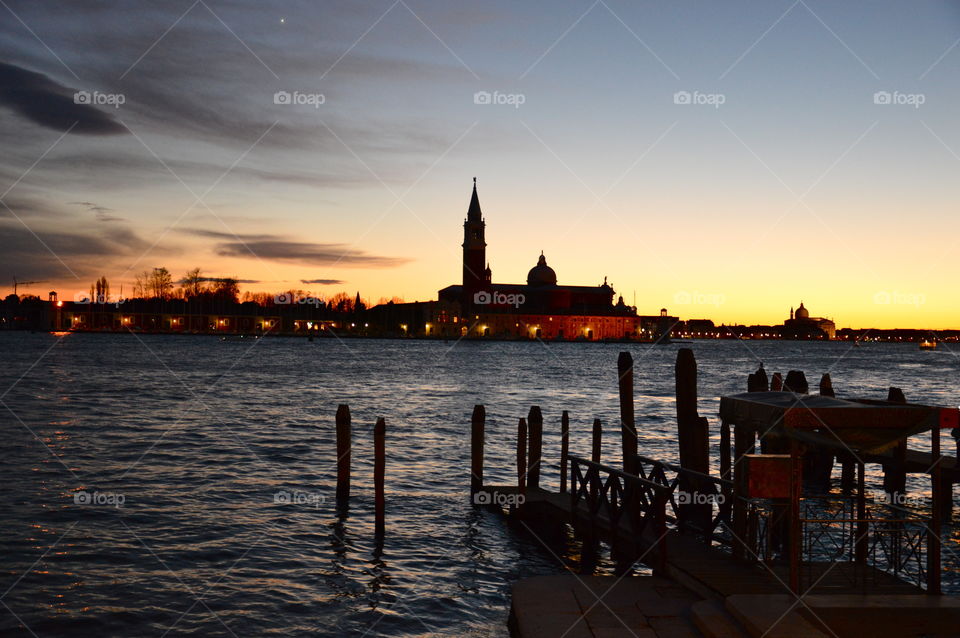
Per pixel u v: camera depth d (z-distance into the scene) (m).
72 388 60.84
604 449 34.59
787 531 13.59
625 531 15.65
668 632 10.48
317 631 12.98
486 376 96.12
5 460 27.03
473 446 22.70
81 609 13.35
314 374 90.56
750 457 11.27
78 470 25.61
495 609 14.40
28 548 16.56
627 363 21.08
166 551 16.83
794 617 9.96
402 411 49.75
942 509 22.95
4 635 12.20
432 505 22.47
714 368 136.12
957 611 10.27
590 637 10.29
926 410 11.00
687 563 13.25
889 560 13.38
